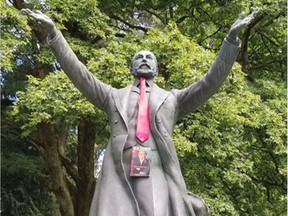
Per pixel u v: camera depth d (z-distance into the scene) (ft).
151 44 40.65
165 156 17.21
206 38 54.19
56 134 51.80
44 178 61.31
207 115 40.34
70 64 17.54
